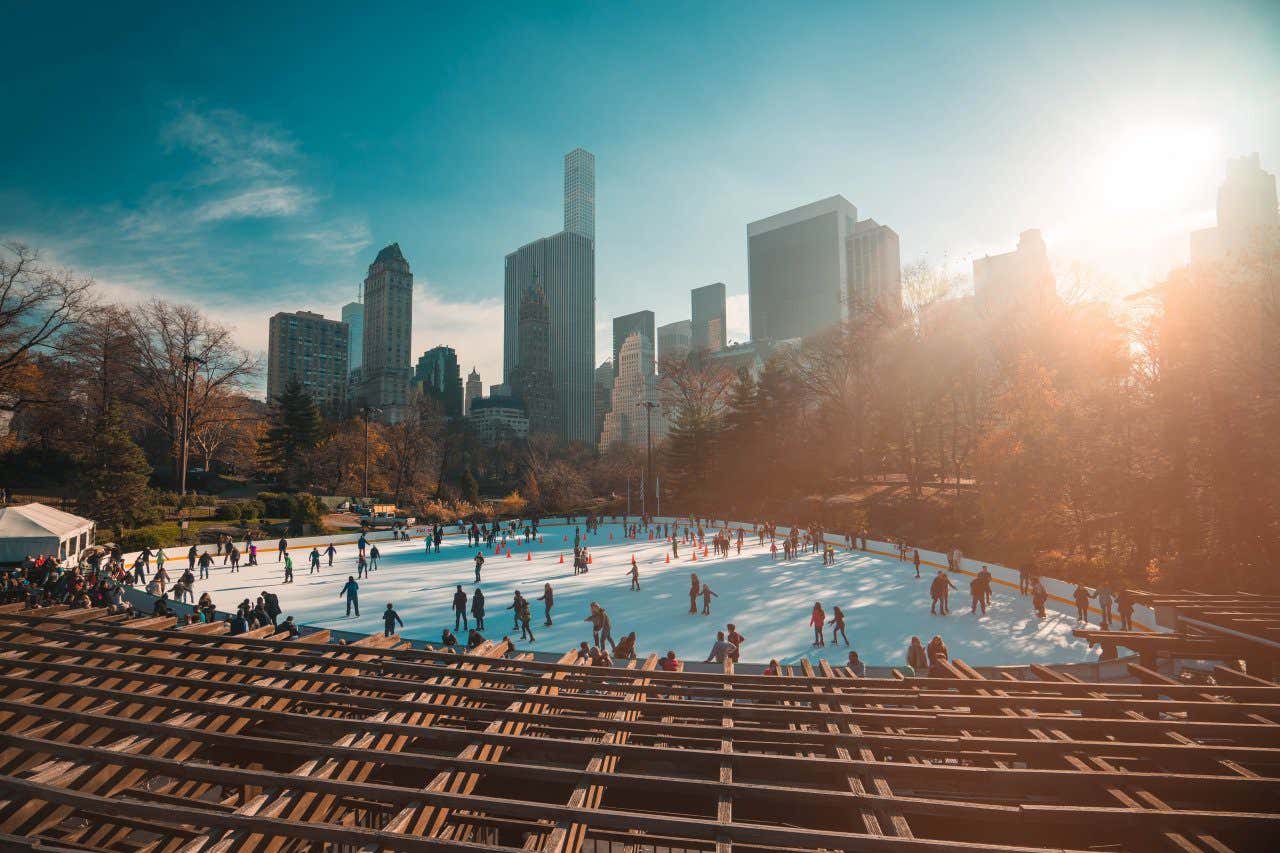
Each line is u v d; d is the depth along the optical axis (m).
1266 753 5.16
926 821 5.49
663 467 89.94
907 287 59.69
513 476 112.19
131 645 8.82
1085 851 3.91
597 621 17.27
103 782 5.45
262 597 19.00
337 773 5.46
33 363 49.50
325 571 36.56
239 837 4.49
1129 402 35.72
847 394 71.62
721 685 7.58
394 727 5.95
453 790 5.01
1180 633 10.02
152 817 4.64
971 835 5.41
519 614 20.55
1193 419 32.09
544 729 6.89
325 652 8.72
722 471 78.38
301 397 79.31
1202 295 31.83
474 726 7.12
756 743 6.13
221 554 41.12
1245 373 29.44
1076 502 36.09
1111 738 5.87
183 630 9.72
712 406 87.12
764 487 75.12
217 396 68.62
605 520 75.56
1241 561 29.64
